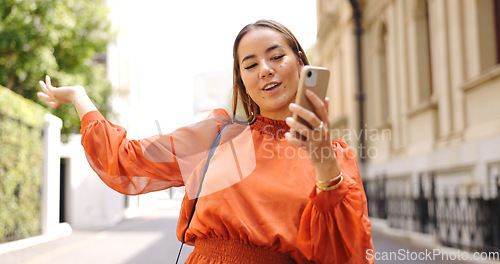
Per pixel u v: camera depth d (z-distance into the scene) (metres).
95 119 1.47
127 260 7.14
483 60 7.79
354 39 14.98
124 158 1.42
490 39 7.80
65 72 12.54
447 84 8.80
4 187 8.59
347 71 15.33
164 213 21.30
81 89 1.54
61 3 11.79
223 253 1.35
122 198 18.44
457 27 8.41
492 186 6.77
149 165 1.43
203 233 1.40
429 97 10.72
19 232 9.31
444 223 7.30
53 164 10.69
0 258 7.64
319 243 1.24
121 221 16.92
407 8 11.44
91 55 13.09
